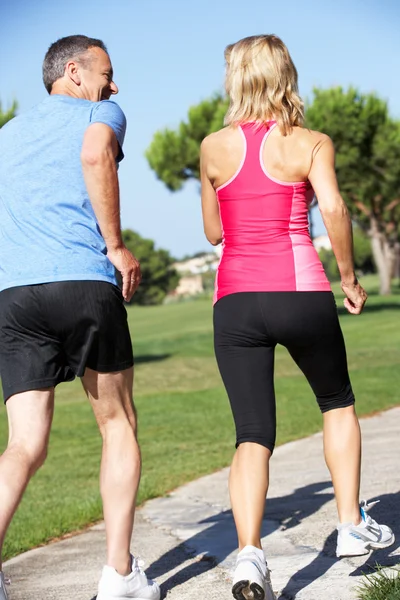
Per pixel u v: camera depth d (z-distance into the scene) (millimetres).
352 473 4312
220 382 25172
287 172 4137
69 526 7230
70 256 4270
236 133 4227
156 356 33969
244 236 4180
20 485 4078
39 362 4258
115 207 4316
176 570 5141
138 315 69875
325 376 4285
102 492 4402
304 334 4121
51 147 4414
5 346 4293
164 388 24234
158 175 52469
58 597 4863
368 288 85438
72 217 4328
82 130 4414
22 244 4316
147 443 13031
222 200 4258
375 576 4223
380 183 50812
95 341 4293
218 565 5125
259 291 4109
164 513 7273
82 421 17672
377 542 4277
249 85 4211
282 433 12258
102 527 7133
